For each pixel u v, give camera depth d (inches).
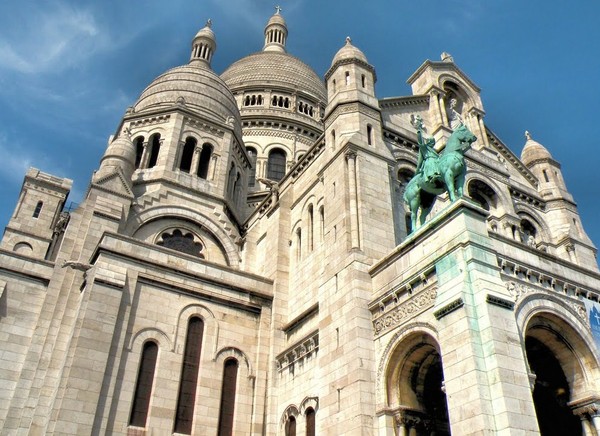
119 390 993.5
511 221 1384.1
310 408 1019.9
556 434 893.2
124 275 1098.1
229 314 1202.6
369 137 1243.8
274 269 1321.4
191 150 1745.8
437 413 899.4
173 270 1173.1
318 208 1269.7
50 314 1155.3
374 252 1051.3
